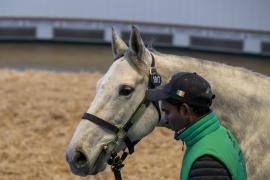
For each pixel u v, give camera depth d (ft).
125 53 12.67
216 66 13.38
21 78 36.01
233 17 46.34
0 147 25.44
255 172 12.87
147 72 12.59
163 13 47.67
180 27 46.75
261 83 13.42
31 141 26.25
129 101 12.41
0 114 29.14
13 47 47.75
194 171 9.45
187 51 46.96
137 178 22.56
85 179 22.30
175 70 12.95
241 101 13.14
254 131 13.01
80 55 46.37
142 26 47.42
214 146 9.68
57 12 48.70
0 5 48.62
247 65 44.80
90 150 12.34
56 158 24.48
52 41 48.34
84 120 12.50
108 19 48.37
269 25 45.65
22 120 28.53
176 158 24.56
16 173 22.99
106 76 12.60
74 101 31.24
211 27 46.42
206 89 9.78
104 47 47.93
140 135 12.71
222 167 9.45
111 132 12.47
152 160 24.30
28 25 48.26
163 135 27.02
